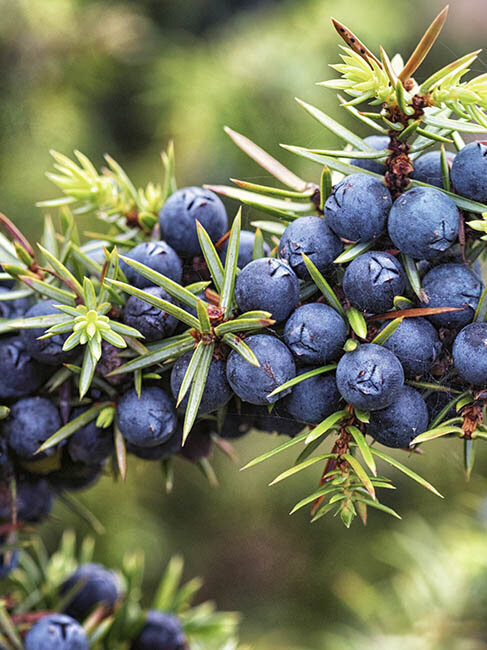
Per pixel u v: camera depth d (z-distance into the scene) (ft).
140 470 0.89
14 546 0.86
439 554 1.29
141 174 1.92
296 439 0.75
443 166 0.77
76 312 0.77
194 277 0.82
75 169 0.87
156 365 0.79
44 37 1.77
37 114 1.79
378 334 0.75
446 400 0.77
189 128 1.87
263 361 0.75
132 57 1.90
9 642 0.87
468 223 0.75
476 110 0.75
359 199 0.75
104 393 0.81
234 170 1.86
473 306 0.76
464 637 1.23
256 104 1.84
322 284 0.76
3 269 0.83
